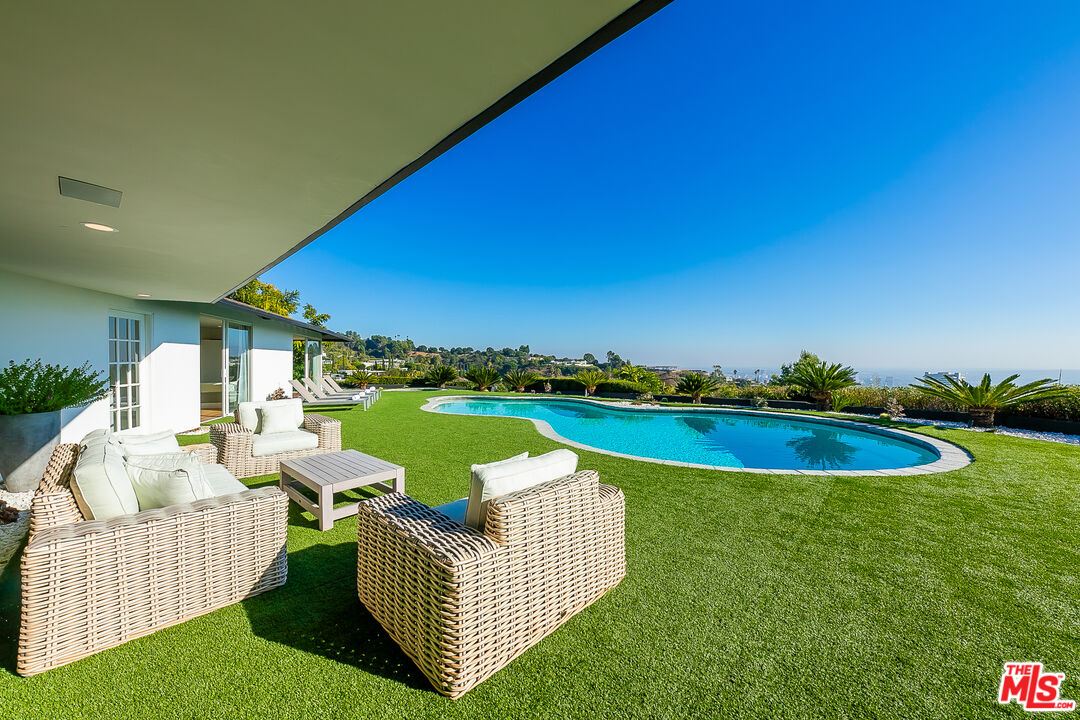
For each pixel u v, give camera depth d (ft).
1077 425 26.63
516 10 3.70
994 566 9.25
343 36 4.03
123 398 21.71
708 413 41.55
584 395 56.44
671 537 10.69
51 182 7.52
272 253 12.47
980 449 21.54
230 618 7.09
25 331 16.31
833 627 7.14
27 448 13.50
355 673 5.98
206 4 3.59
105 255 12.72
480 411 45.32
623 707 5.50
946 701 5.59
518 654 6.45
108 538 6.25
